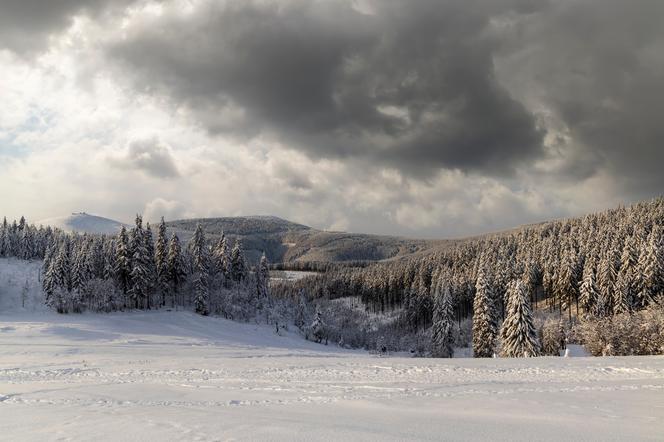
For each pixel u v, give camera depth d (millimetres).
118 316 91188
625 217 140125
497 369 27219
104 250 112250
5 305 94250
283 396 18578
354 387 21031
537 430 11289
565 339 75500
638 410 14680
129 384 23266
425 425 11961
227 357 43406
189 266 116562
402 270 159125
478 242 173750
